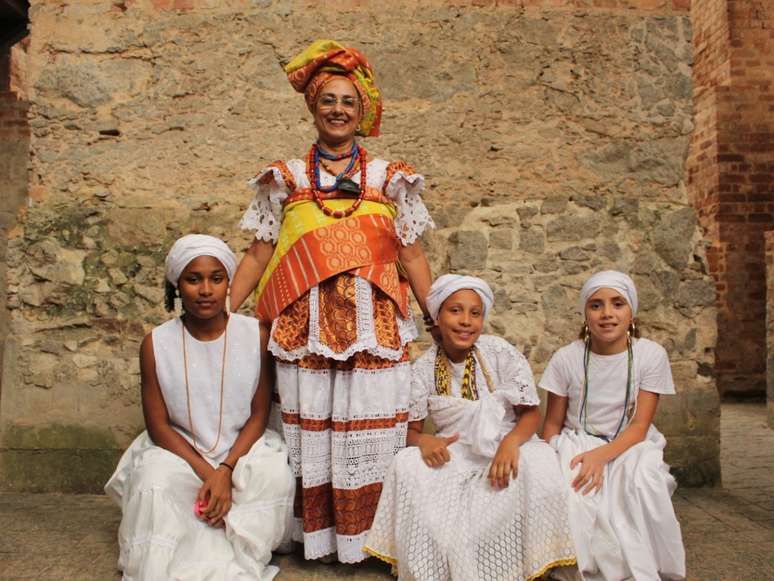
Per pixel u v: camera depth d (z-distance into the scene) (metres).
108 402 3.27
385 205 2.36
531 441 2.22
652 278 3.44
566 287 3.42
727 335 8.29
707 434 3.40
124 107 3.39
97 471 3.25
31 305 3.29
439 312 2.29
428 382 2.34
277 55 3.44
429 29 3.46
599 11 3.50
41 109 3.38
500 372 2.30
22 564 2.27
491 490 2.11
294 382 2.26
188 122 3.41
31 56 3.38
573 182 3.48
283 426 2.28
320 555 2.21
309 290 2.24
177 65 3.41
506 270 3.42
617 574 2.02
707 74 8.97
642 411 2.33
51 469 3.25
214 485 2.13
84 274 3.31
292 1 3.45
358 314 2.21
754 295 8.31
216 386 2.26
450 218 3.43
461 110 3.46
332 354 2.18
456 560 1.96
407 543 2.02
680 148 3.52
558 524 2.01
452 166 3.45
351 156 2.37
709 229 8.58
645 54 3.52
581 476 2.12
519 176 3.47
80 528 2.67
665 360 2.39
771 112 8.34
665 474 2.12
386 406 2.23
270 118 3.43
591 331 2.40
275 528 2.13
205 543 2.09
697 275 3.46
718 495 3.23
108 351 3.29
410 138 3.45
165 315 3.31
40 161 3.38
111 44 3.40
